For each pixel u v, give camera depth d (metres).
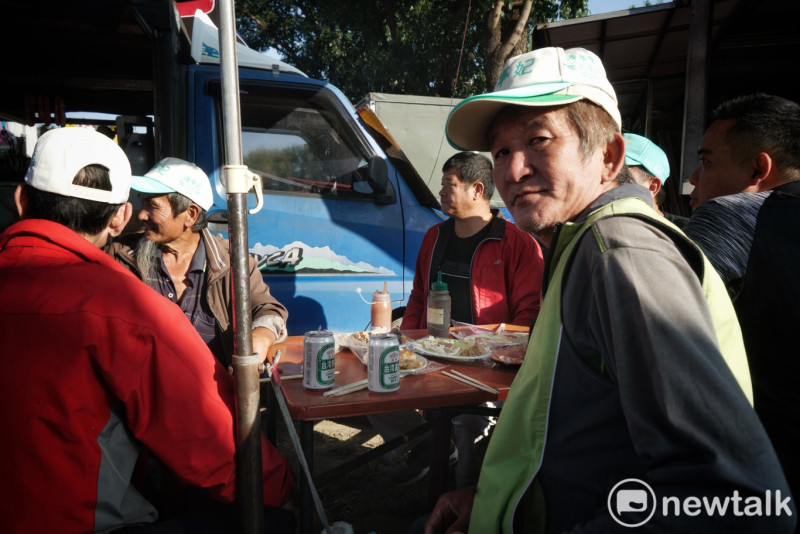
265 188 3.48
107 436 1.21
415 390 1.68
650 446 0.80
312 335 1.65
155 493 1.78
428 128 5.87
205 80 3.40
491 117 1.24
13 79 4.24
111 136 4.70
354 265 3.57
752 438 0.76
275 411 2.21
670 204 7.63
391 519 2.69
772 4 5.41
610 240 0.93
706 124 5.10
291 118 3.56
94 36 3.77
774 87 8.17
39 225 1.28
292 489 1.55
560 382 1.01
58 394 1.14
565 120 1.13
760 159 1.59
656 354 0.81
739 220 1.41
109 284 1.23
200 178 2.32
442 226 3.07
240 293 1.25
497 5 9.70
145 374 1.22
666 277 0.86
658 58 7.21
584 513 0.97
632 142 2.63
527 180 1.16
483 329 2.57
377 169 3.48
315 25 13.25
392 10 12.04
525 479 1.06
